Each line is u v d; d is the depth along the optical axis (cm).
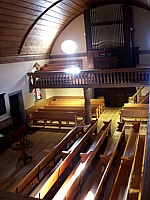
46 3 1065
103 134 953
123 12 1408
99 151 939
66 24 1553
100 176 705
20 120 1388
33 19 1135
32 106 1471
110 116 1471
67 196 577
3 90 1219
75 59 1617
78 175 638
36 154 992
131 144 870
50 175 707
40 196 595
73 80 1306
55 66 1564
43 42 1462
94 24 1469
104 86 1254
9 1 874
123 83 1223
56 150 836
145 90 1576
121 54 1469
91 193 623
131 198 588
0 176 834
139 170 688
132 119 1312
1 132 1174
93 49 1515
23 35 1199
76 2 1262
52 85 1355
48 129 1295
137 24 1473
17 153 1013
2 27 1004
